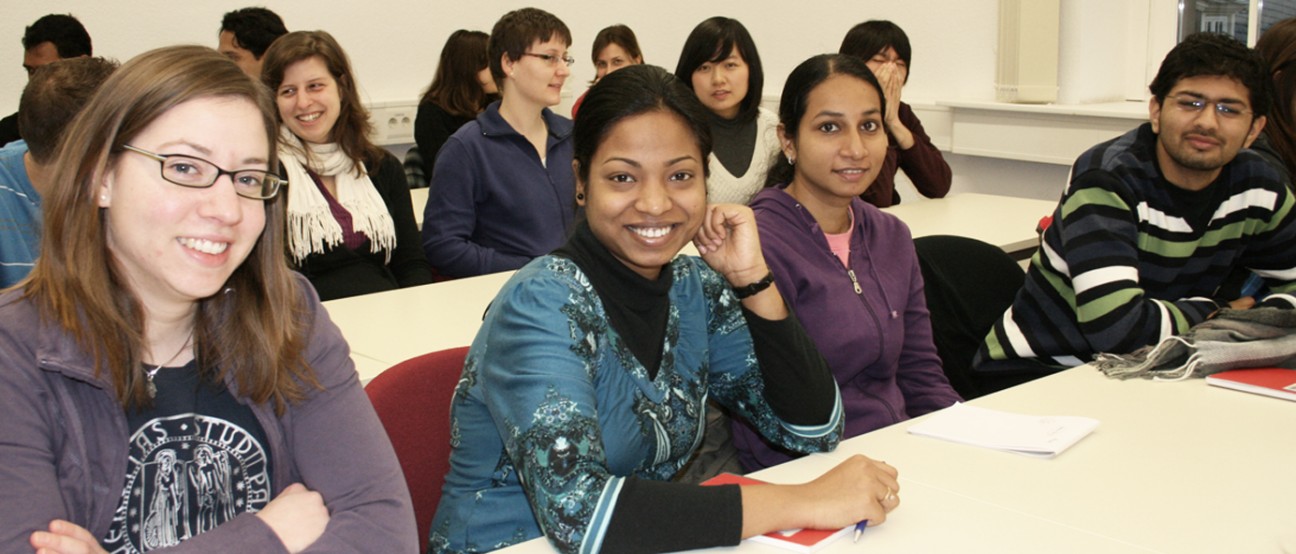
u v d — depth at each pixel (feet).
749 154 11.29
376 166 9.93
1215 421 4.97
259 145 3.71
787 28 17.10
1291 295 6.43
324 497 4.02
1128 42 13.65
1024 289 7.04
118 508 3.70
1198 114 6.22
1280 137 8.09
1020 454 4.60
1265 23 12.58
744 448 5.82
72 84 5.77
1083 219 6.47
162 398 3.82
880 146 5.94
